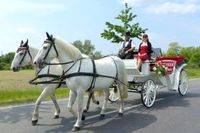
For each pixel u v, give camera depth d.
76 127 8.27
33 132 8.12
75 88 8.47
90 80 8.68
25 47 9.54
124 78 10.23
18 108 11.28
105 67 9.38
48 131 8.23
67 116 10.00
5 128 8.50
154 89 11.70
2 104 11.96
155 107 11.55
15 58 9.52
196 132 8.08
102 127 8.64
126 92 10.29
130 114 10.35
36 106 8.93
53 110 10.99
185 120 9.45
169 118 9.73
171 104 12.16
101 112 9.94
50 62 8.91
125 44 12.45
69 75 8.43
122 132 8.12
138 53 12.18
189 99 13.41
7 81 25.38
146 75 11.51
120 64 10.14
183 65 13.88
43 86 9.19
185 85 14.70
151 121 9.34
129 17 29.42
